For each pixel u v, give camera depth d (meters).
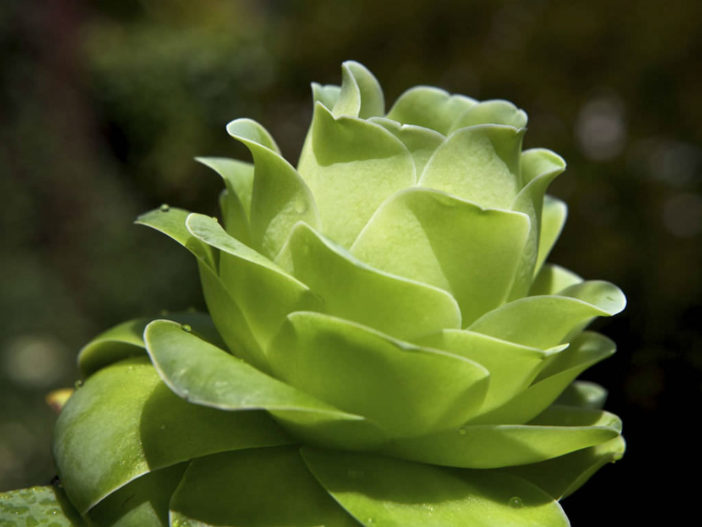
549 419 0.33
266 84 1.58
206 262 0.30
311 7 1.23
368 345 0.27
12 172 1.65
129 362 0.32
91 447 0.29
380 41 1.10
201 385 0.27
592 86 0.96
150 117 1.82
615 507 0.59
